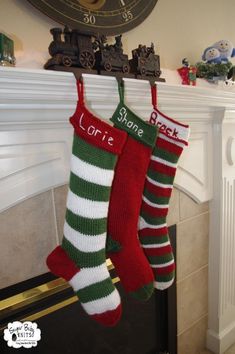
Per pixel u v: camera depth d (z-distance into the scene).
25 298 0.77
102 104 0.73
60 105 0.66
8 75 0.52
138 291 0.71
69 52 0.62
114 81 0.67
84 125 0.56
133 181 0.68
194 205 1.18
